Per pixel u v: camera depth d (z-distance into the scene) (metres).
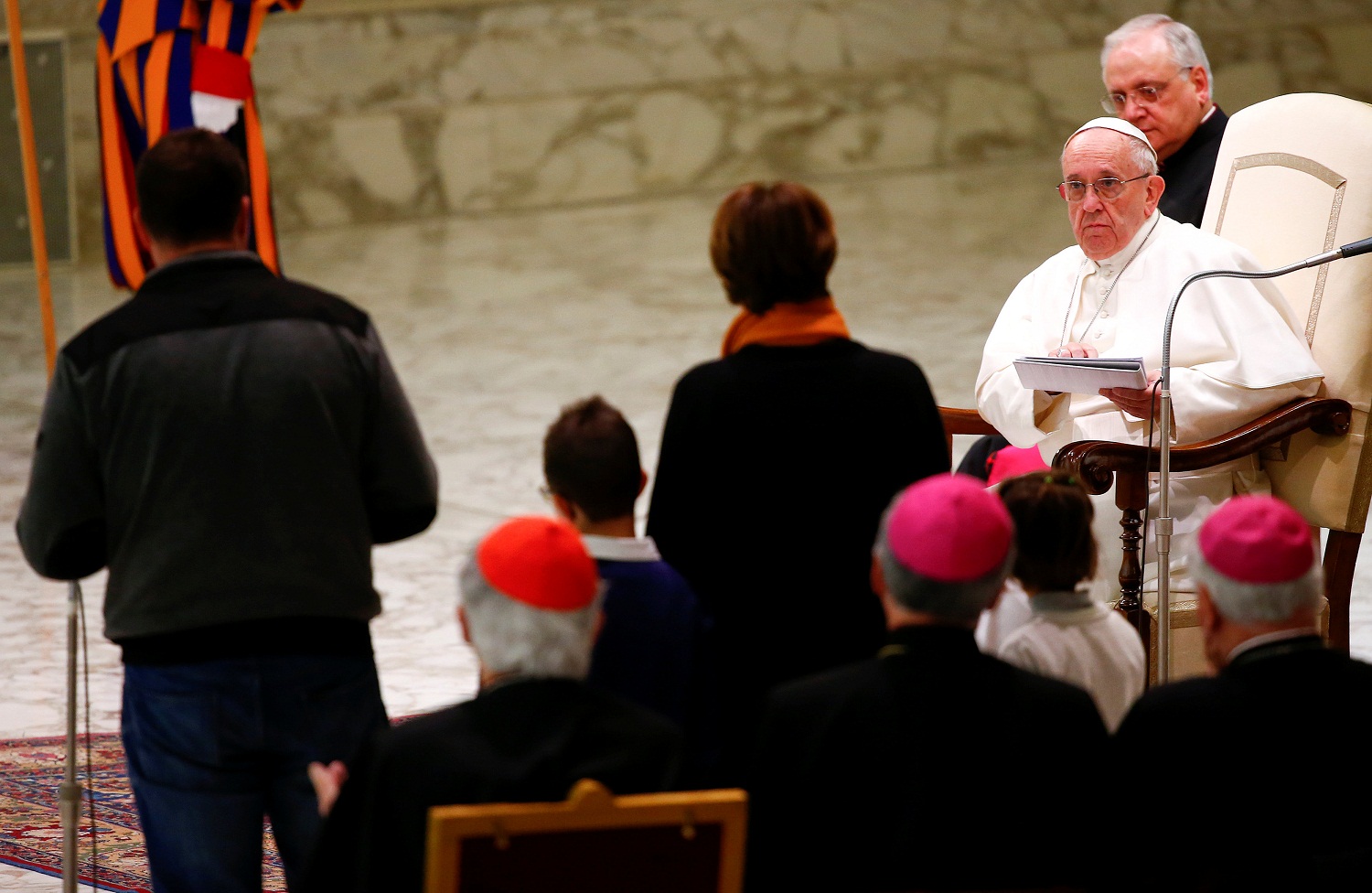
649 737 8.68
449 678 19.06
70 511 10.59
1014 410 17.88
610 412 10.68
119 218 19.31
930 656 8.79
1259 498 9.23
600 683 10.32
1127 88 20.45
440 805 8.38
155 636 10.62
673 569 10.82
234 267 10.83
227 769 10.74
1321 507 16.67
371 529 11.41
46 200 44.53
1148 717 8.91
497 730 8.52
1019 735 8.74
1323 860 8.62
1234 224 18.06
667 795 8.07
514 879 7.93
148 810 10.84
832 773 8.70
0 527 24.70
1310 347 16.94
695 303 39.41
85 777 16.45
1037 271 18.67
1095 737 8.89
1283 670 8.84
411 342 36.31
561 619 8.62
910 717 8.70
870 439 10.70
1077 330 17.91
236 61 19.08
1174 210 20.50
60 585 22.39
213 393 10.48
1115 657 11.30
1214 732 8.78
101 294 41.25
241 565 10.55
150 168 10.77
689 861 8.12
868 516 10.75
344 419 10.77
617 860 8.04
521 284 41.84
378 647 20.09
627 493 10.55
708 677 10.52
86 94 44.56
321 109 48.31
